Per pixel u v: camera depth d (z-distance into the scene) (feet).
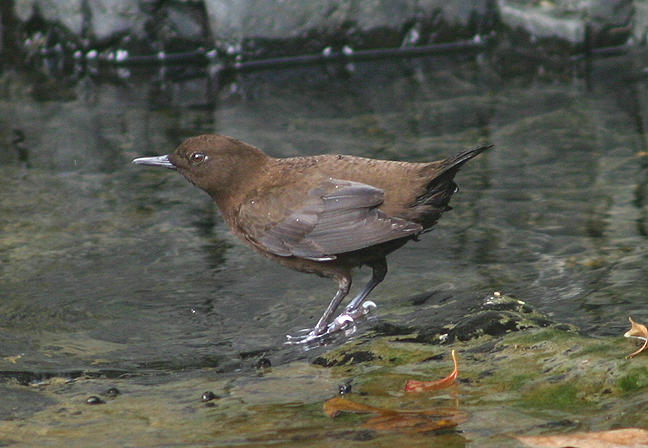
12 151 49.19
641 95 54.39
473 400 22.57
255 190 30.60
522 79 60.18
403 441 20.56
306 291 32.22
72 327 29.35
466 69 63.46
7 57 69.15
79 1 67.05
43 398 24.29
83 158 47.70
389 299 30.81
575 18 64.08
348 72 64.39
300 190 29.40
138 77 64.95
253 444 20.86
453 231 36.78
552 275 31.55
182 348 27.71
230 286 32.60
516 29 66.95
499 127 50.31
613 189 40.14
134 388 24.86
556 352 24.44
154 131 52.11
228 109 56.54
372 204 28.07
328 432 21.33
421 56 67.41
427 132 50.01
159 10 67.21
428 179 27.91
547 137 48.16
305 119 53.62
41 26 68.18
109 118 55.11
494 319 27.07
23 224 38.81
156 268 34.19
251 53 66.44
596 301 28.91
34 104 58.65
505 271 32.30
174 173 45.55
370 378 24.50
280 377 25.27
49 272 33.76
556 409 21.67
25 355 27.22
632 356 23.38
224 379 25.31
